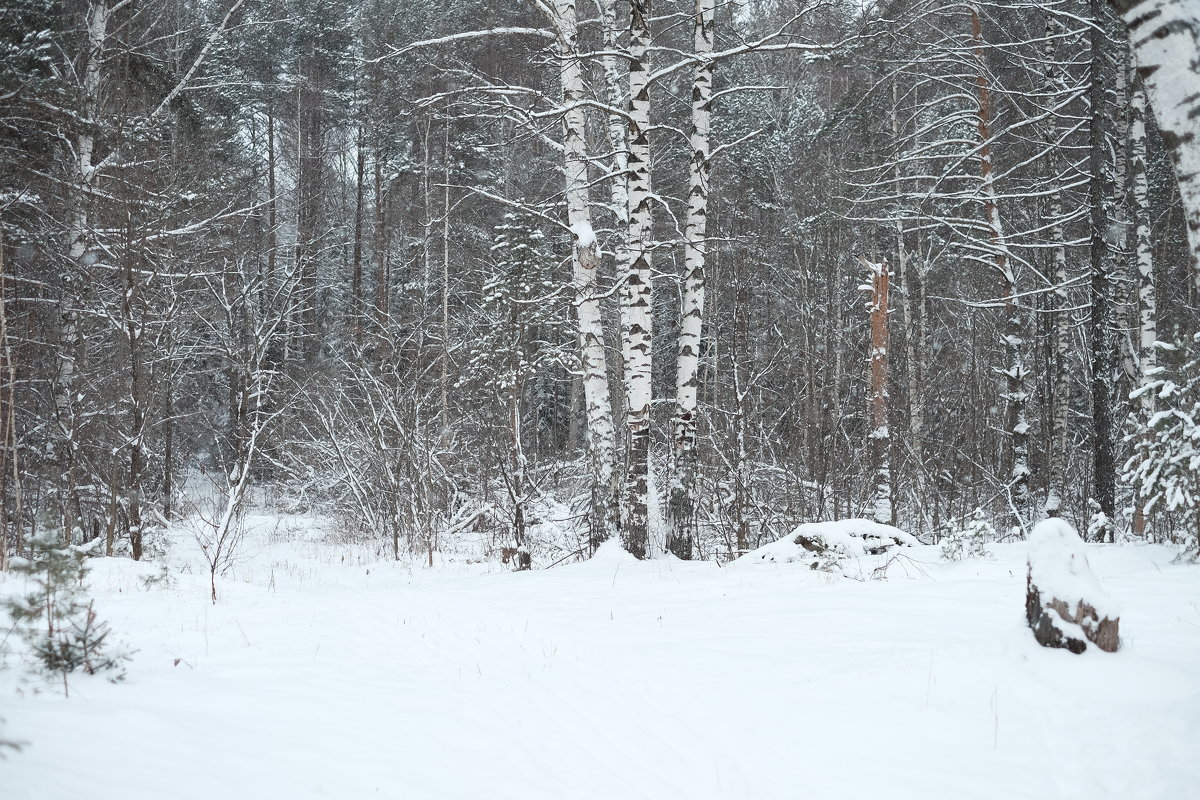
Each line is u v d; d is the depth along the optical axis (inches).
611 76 582.9
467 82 639.1
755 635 242.2
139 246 566.9
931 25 660.7
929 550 412.2
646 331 498.6
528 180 935.7
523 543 554.6
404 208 1236.5
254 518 924.0
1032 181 757.9
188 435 893.8
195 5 1057.5
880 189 883.4
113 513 529.0
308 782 138.6
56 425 597.3
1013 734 156.6
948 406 931.3
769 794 147.5
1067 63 628.1
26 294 689.6
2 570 387.5
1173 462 332.8
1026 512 613.3
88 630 198.5
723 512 642.2
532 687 210.2
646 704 192.7
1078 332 908.6
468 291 1070.4
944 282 1061.1
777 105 1051.3
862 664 199.0
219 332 674.8
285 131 1437.0
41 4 735.1
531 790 150.6
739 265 962.1
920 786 142.3
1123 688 167.0
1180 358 369.7
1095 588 186.7
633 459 487.5
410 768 152.6
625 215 554.6
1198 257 142.6
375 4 1014.4
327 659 241.3
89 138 686.5
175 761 136.6
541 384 1131.9
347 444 812.0
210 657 238.5
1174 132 144.5
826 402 932.0
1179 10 142.9
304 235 1258.0
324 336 1268.5
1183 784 131.4
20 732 134.6
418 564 617.9
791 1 738.2
